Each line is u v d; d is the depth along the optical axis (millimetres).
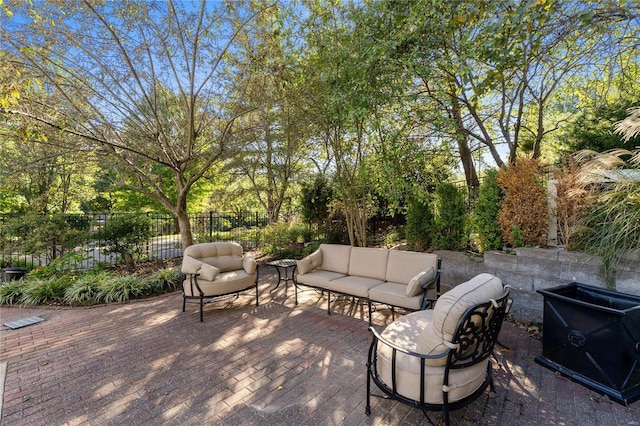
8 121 4594
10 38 4395
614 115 5922
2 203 10070
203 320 4234
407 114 5047
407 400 2045
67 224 6766
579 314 2641
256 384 2693
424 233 5551
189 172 8695
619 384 2389
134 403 2449
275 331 3836
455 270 4711
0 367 3004
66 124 5031
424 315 2838
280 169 10578
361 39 4602
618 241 3121
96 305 4922
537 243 4039
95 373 2893
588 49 4363
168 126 6594
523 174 4105
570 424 2150
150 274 6516
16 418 2281
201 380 2764
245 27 5668
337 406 2393
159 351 3320
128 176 8000
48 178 9789
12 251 6402
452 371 1998
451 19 3818
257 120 7094
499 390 2553
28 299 4949
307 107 5809
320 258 5113
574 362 2682
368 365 2277
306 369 2936
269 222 11172
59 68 5207
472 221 4992
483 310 1966
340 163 5918
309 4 5016
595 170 3402
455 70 4309
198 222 10602
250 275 4781
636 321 2467
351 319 4238
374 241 8578
